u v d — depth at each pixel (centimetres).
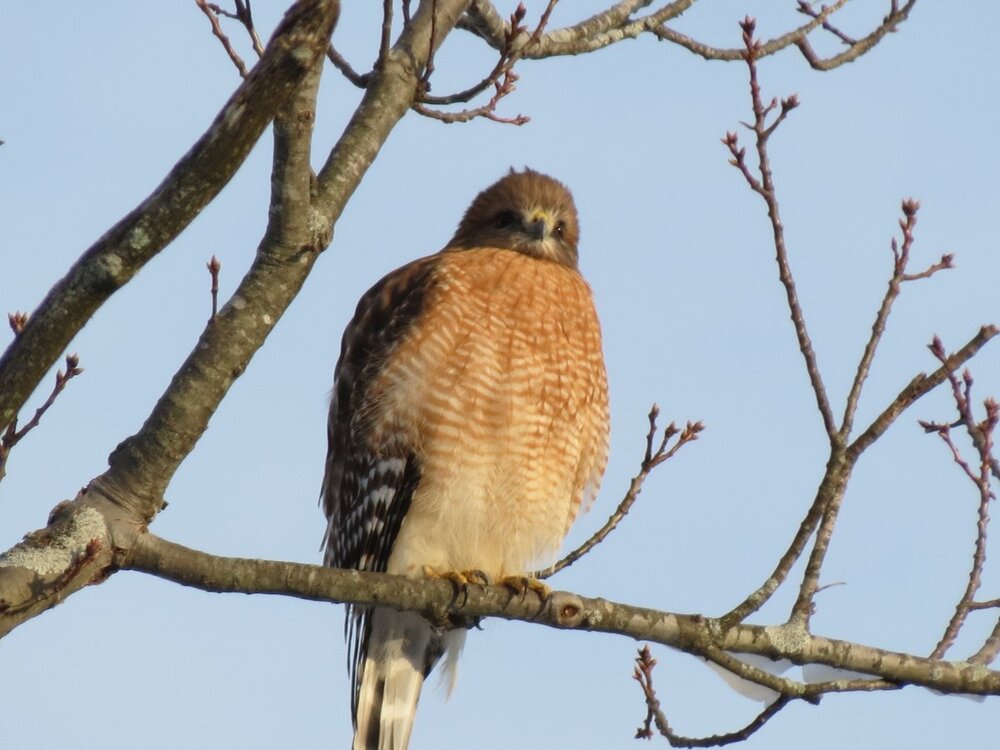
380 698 1283
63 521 834
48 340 747
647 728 1089
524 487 1259
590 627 1065
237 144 736
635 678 1098
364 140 940
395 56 999
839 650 1049
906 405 1021
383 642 1291
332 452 1364
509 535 1263
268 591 902
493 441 1246
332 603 966
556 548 1309
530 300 1277
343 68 1079
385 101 968
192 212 747
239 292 856
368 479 1259
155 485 848
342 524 1295
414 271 1348
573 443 1292
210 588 876
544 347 1270
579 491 1330
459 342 1251
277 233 848
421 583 1034
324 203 885
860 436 1027
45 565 814
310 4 718
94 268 745
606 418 1345
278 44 719
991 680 1064
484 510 1248
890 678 1055
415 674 1292
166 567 859
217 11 977
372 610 1290
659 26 1422
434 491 1241
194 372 843
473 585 1066
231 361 846
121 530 842
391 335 1280
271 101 730
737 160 1016
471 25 1341
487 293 1273
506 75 1091
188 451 850
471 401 1242
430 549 1251
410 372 1249
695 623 1044
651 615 1052
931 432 1085
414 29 1021
